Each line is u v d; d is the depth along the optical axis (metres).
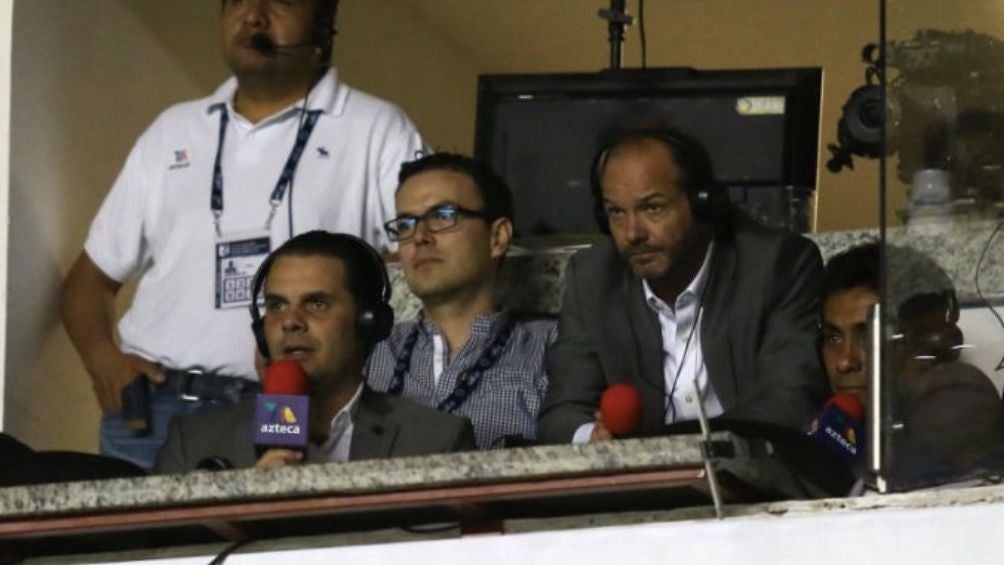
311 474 10.01
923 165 10.31
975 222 10.24
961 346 10.11
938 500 9.73
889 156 10.33
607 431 10.67
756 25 19.19
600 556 9.77
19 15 15.93
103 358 15.25
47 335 15.77
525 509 10.25
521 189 14.52
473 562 9.95
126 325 15.14
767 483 9.93
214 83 17.94
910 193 10.27
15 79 15.82
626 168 12.97
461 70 19.89
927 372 10.07
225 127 15.32
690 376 12.87
